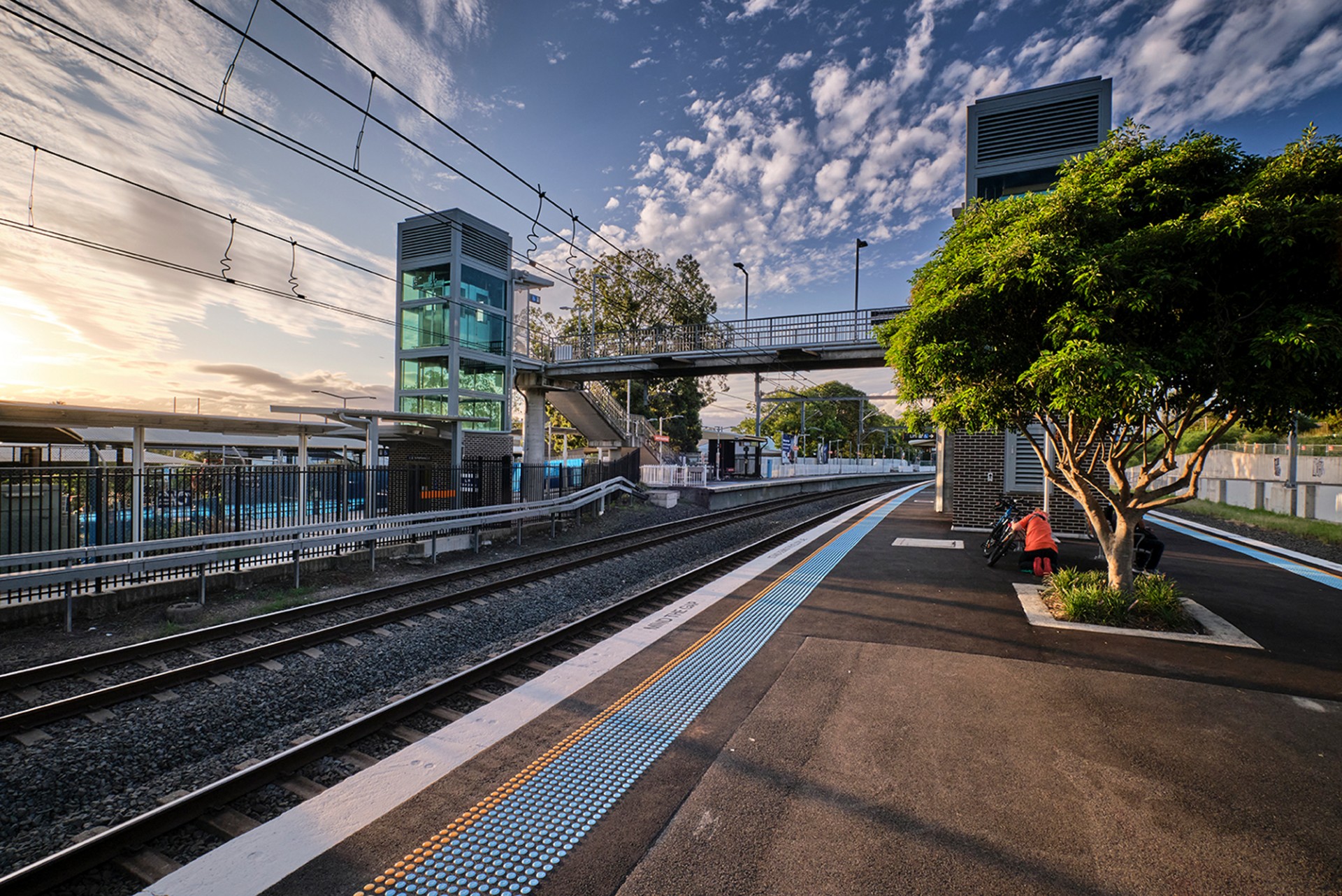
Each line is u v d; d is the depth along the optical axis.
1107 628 7.23
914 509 23.36
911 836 3.36
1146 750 4.31
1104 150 7.27
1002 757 4.22
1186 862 3.13
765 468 43.03
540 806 3.72
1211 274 6.04
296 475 12.18
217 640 7.61
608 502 23.48
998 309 6.91
